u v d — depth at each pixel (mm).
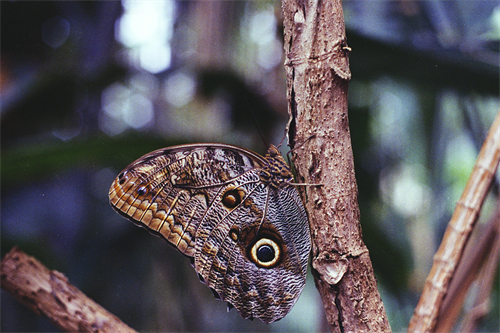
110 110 1432
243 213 691
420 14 789
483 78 769
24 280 661
